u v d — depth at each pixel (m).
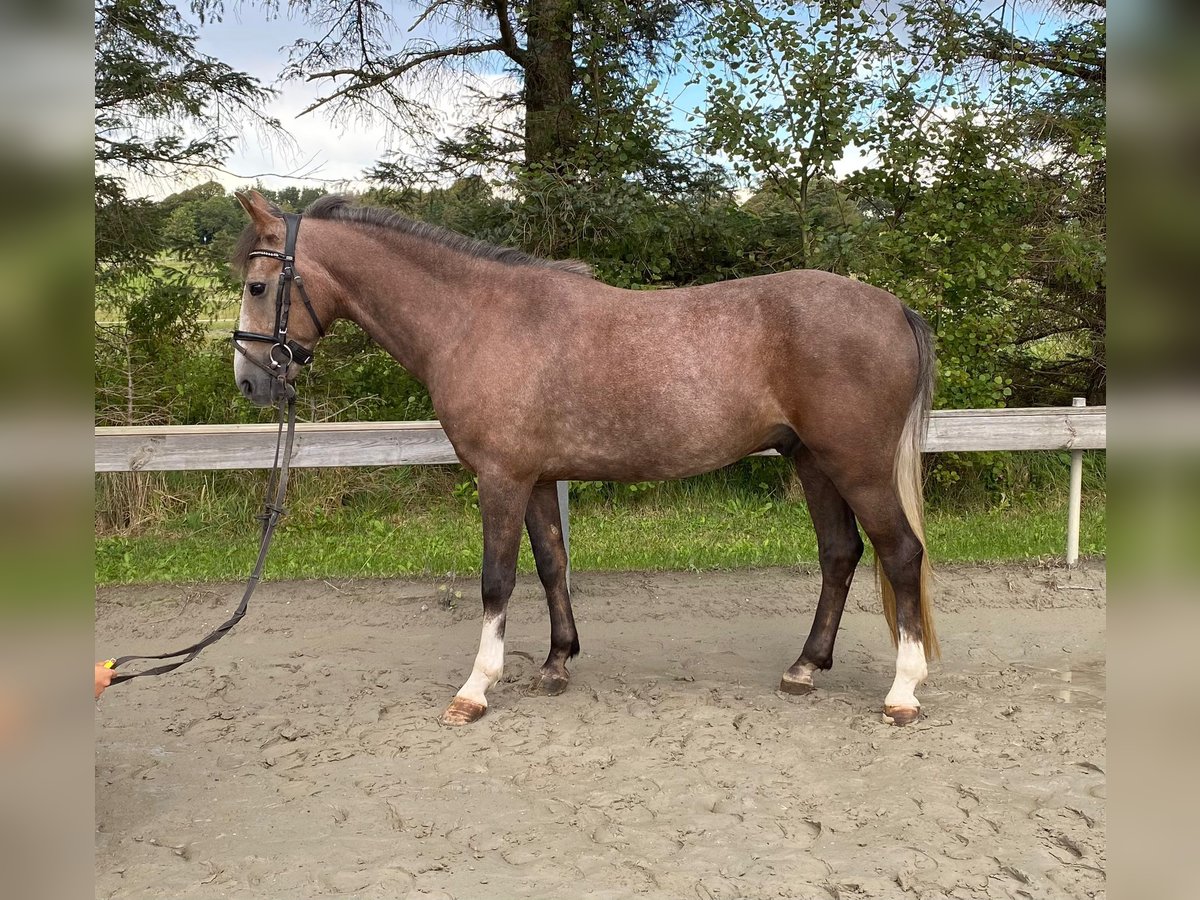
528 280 3.62
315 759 3.21
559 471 3.63
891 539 3.44
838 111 6.62
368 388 7.73
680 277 7.97
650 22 7.68
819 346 3.34
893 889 2.36
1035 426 5.45
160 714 3.63
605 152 7.39
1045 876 2.39
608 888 2.39
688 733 3.37
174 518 6.80
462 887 2.40
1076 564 5.57
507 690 3.87
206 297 7.77
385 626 4.76
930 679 3.90
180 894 2.39
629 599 5.15
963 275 6.82
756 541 6.22
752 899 2.33
